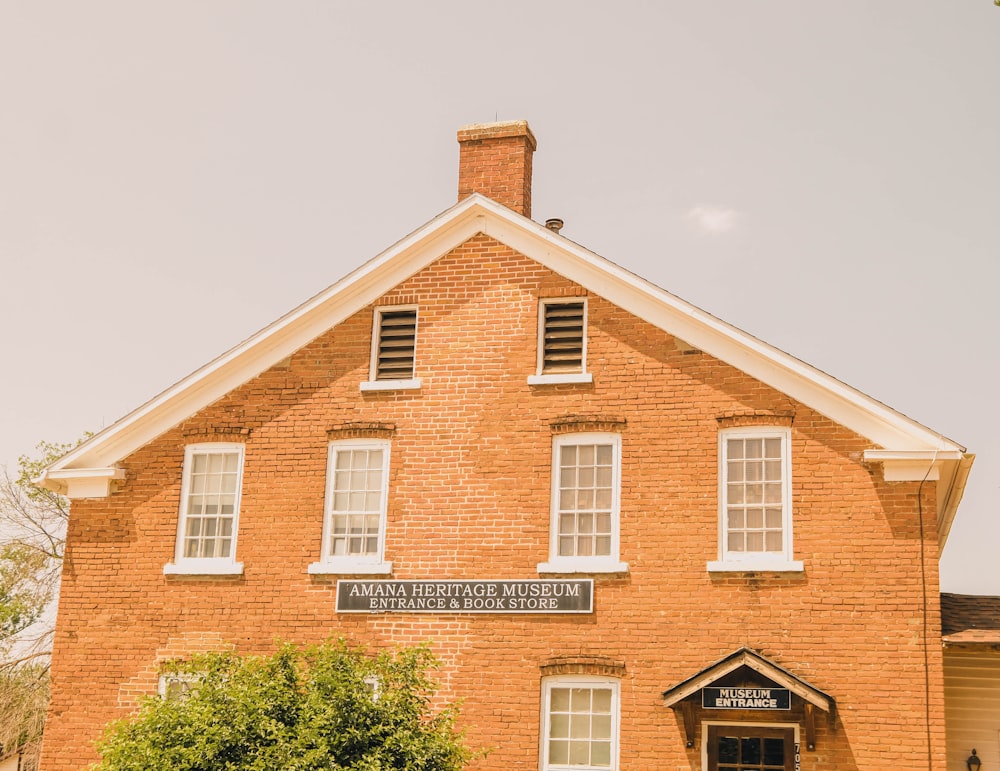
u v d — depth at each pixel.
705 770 16.14
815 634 16.20
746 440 17.17
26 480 30.97
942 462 16.36
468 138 20.59
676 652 16.61
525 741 16.81
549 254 18.58
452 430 18.28
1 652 28.47
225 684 14.05
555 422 17.86
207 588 18.59
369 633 17.75
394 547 18.05
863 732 15.75
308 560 18.28
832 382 16.80
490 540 17.70
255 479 18.84
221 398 19.31
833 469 16.67
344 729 13.37
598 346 18.02
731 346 17.44
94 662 18.77
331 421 18.77
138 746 13.27
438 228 18.98
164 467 19.30
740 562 16.66
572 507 17.58
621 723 16.53
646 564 17.02
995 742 16.91
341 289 19.08
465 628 17.44
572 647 16.98
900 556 16.17
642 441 17.48
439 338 18.72
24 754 27.84
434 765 13.74
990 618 16.84
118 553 19.12
